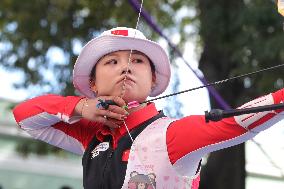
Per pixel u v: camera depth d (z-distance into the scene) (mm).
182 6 27609
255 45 19594
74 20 26219
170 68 7738
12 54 26281
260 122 6426
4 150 39188
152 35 22828
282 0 6805
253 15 19734
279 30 19688
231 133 6512
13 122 39062
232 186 20953
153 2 27266
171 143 6758
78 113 7566
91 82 7898
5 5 26688
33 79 25734
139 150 6914
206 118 6219
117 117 7074
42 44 26109
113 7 25922
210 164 21188
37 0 26281
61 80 25172
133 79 7242
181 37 27797
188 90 6988
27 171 39375
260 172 38031
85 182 7289
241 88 21031
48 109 7812
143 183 6762
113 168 6992
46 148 26078
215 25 20781
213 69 21141
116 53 7430
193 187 6980
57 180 40000
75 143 8055
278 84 20234
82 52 7633
